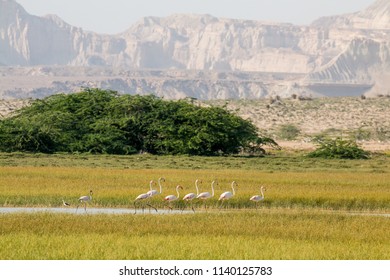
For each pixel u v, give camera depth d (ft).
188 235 304.91
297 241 295.07
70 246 277.23
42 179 495.41
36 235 297.74
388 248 283.59
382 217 363.35
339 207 416.46
